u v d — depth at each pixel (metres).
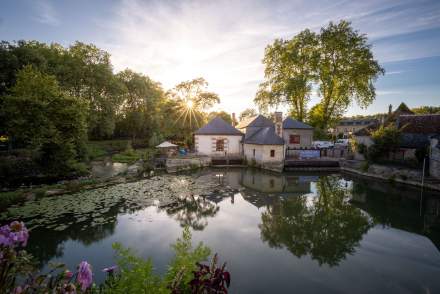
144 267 3.88
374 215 12.16
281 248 8.57
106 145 38.59
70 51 34.62
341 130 65.94
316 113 36.59
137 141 43.62
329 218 11.65
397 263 7.67
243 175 22.12
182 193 15.23
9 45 23.78
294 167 24.64
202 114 47.88
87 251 8.03
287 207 13.23
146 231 9.63
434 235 9.83
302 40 32.62
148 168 24.28
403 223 11.14
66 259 7.55
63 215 10.98
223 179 20.16
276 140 24.56
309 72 33.00
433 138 17.48
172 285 3.13
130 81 43.56
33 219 10.45
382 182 19.41
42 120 16.83
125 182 18.06
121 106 42.84
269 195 15.59
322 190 17.06
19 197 12.66
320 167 24.83
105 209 11.90
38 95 17.17
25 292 2.44
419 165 19.50
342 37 30.30
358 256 8.09
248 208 12.91
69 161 18.64
